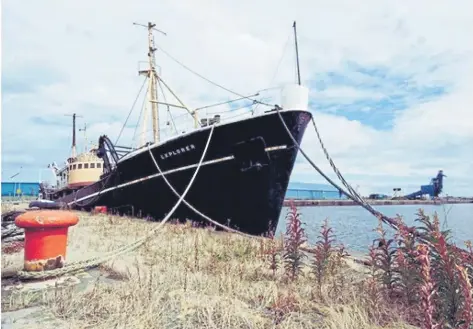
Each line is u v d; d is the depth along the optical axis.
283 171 12.88
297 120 12.15
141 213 17.94
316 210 65.50
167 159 15.24
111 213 21.12
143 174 17.02
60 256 6.04
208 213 14.41
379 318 4.55
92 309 4.39
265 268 7.14
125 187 18.78
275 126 12.30
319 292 5.53
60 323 4.00
